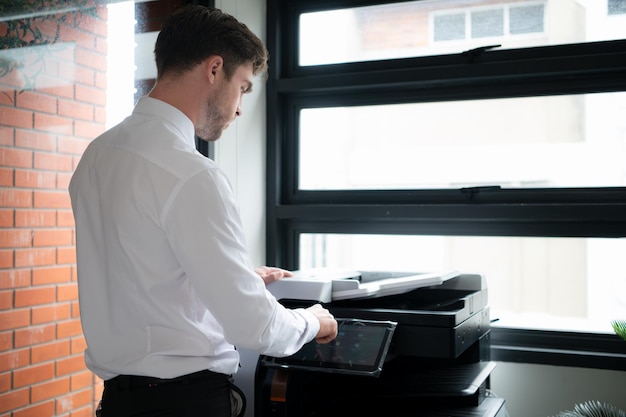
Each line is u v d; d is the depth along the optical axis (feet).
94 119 5.81
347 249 8.49
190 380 3.97
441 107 7.72
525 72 7.02
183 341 3.94
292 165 8.32
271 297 4.03
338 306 5.32
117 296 3.93
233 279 3.76
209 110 4.23
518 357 6.96
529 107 7.32
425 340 4.70
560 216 6.93
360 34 7.98
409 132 7.88
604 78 6.93
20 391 5.09
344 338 4.64
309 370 4.48
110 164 3.99
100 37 5.88
